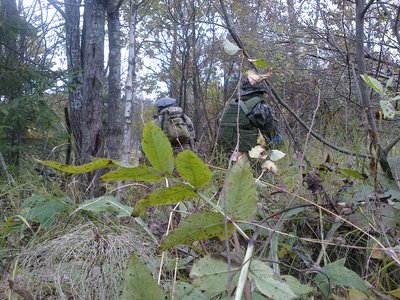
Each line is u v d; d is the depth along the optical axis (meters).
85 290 1.31
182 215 1.50
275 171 1.49
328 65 4.11
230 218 0.85
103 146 4.27
